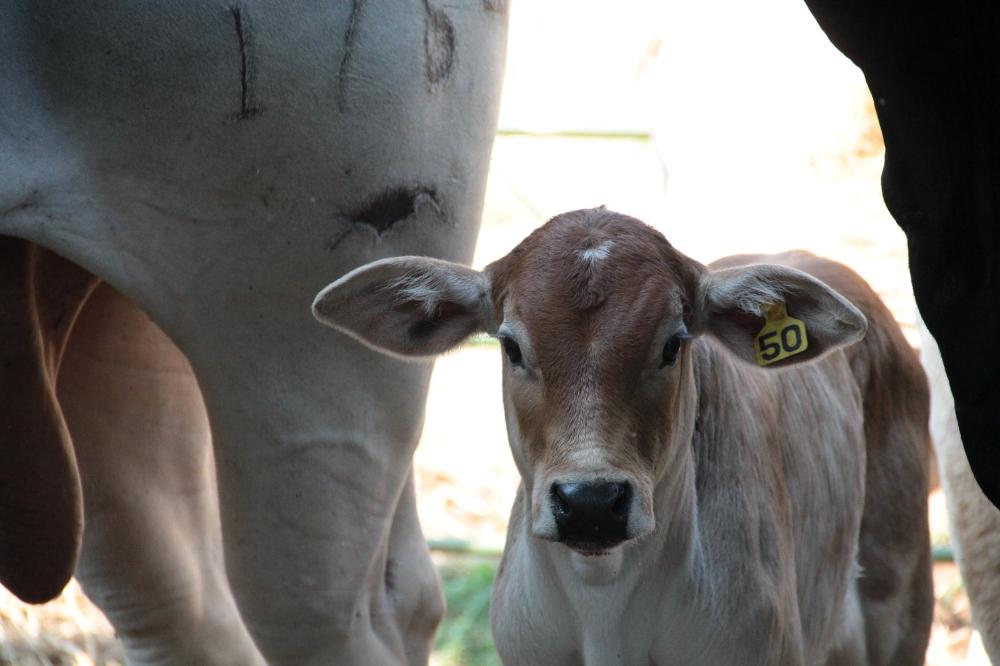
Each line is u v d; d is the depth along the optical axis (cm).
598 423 521
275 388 584
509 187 1648
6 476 615
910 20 508
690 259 580
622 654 592
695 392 589
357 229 579
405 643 657
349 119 565
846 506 704
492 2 602
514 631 610
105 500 688
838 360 720
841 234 1048
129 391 691
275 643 616
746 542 596
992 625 719
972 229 527
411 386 605
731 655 588
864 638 734
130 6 532
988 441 537
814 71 1056
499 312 566
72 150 542
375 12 563
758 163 1061
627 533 515
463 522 1154
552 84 1823
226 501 601
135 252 560
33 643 924
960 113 515
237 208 562
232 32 544
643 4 1914
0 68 534
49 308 629
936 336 541
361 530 609
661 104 1124
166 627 712
